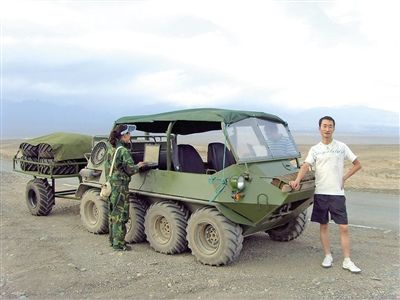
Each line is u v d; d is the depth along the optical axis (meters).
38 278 5.37
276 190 5.38
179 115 6.58
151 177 6.71
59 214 9.82
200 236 5.95
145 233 6.74
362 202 10.79
